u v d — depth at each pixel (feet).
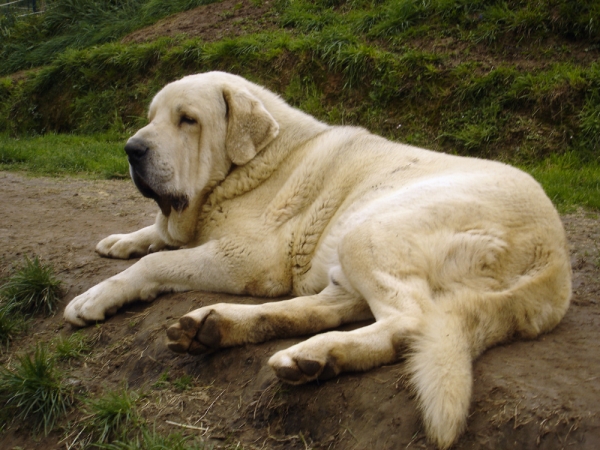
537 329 6.03
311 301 6.28
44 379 6.38
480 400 5.41
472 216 6.01
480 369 5.61
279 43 16.16
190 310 6.75
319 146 7.11
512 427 5.24
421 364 5.43
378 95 14.07
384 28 15.30
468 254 5.92
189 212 7.14
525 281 5.96
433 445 5.28
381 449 5.37
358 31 15.79
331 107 14.69
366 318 6.31
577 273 7.48
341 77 14.89
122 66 18.81
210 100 7.01
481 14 14.37
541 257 6.05
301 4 18.01
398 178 6.63
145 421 5.98
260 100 7.23
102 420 6.03
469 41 14.12
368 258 5.96
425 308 5.74
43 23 23.82
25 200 10.47
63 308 7.39
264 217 6.91
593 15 13.11
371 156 6.91
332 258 6.50
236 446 5.66
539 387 5.40
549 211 6.20
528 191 6.22
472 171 6.43
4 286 7.61
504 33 13.83
